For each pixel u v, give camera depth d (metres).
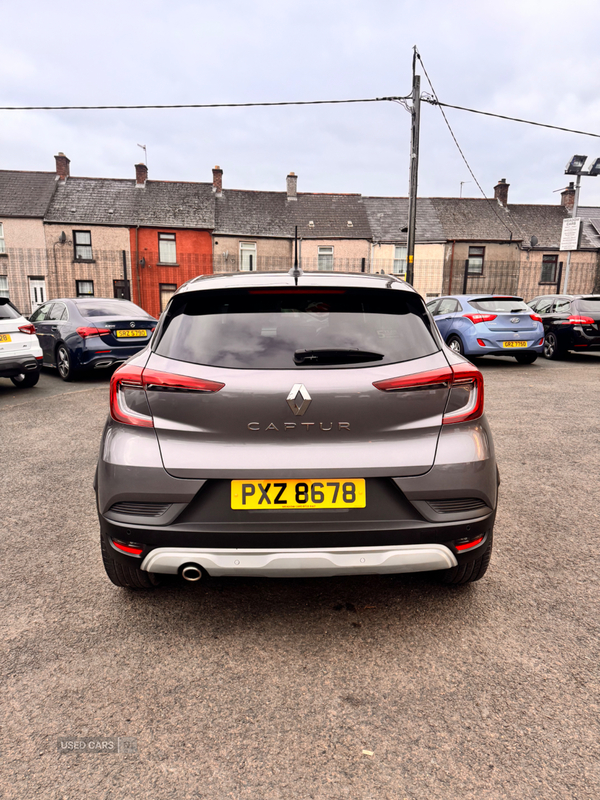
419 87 13.96
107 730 1.67
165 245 27.47
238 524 1.92
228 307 2.18
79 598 2.42
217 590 2.50
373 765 1.54
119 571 2.28
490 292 28.77
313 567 1.94
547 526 3.17
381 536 1.93
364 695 1.82
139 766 1.54
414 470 1.93
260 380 1.92
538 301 12.57
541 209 31.16
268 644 2.09
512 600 2.39
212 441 1.93
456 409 2.02
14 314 7.42
